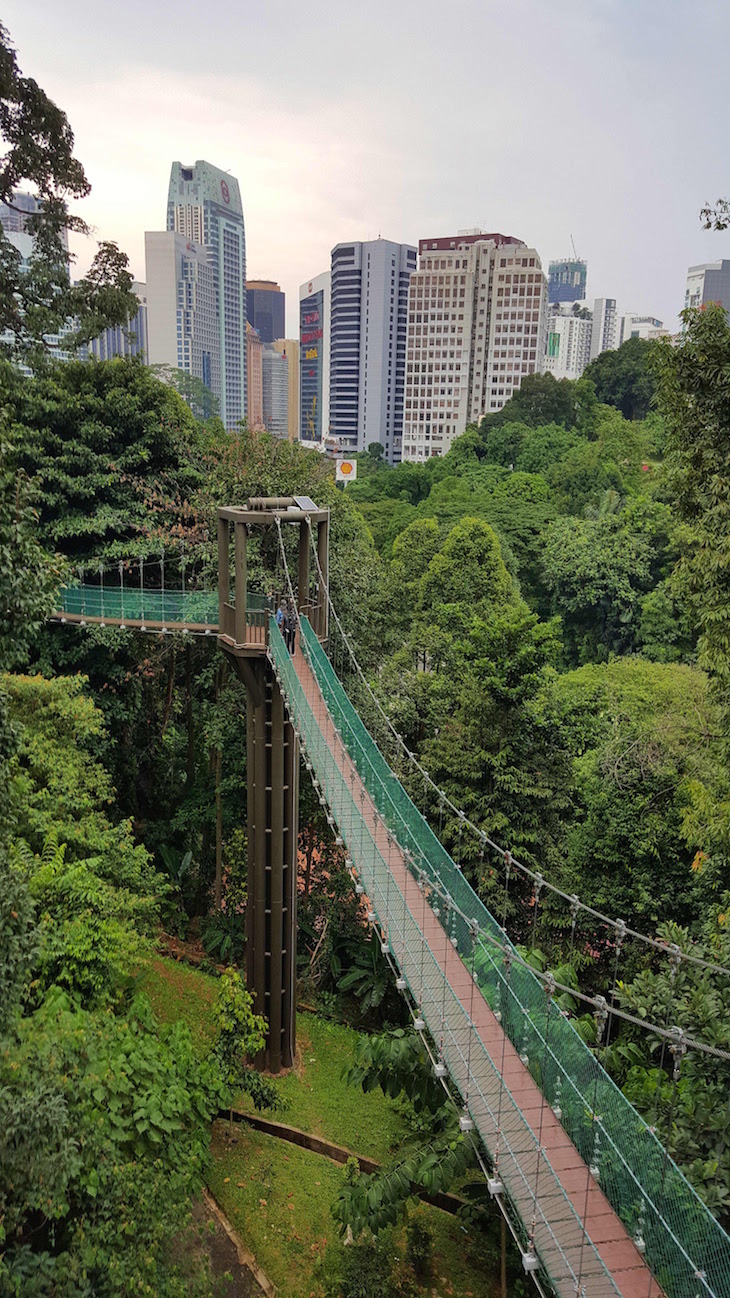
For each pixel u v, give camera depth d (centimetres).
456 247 11725
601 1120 839
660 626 4347
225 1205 1437
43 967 1281
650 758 1967
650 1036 1094
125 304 2488
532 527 5328
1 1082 929
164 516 2498
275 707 1716
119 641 2198
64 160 2298
